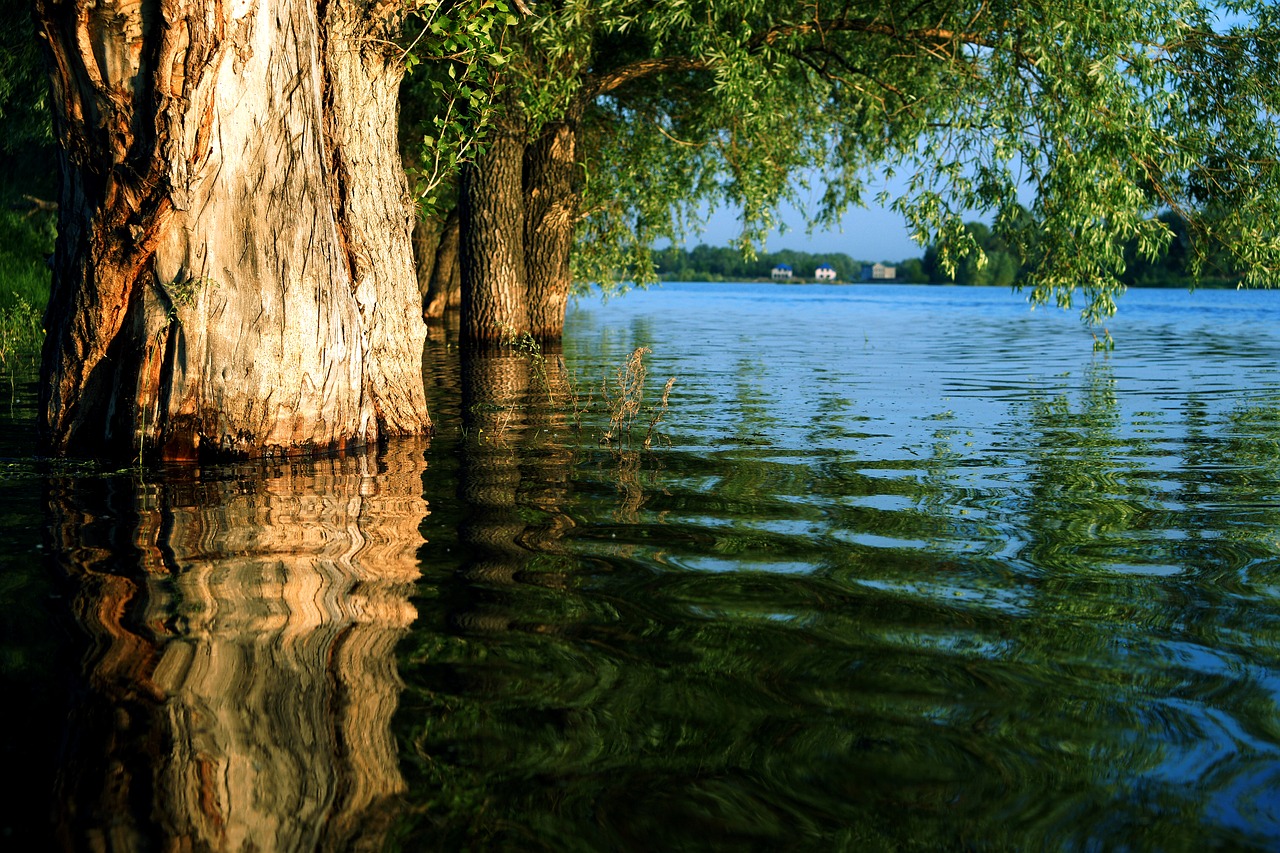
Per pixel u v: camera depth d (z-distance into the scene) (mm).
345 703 2461
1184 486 5281
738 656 2795
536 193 17219
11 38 15031
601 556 3846
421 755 2209
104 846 1851
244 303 5750
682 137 18000
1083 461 6035
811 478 5480
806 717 2410
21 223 20734
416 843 1873
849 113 16156
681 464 5930
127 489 5020
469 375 11891
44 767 2133
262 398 5879
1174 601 3311
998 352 16297
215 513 4512
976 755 2227
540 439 6945
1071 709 2455
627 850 1853
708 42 12547
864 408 8727
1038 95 12289
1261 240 12555
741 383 11023
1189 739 2303
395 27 6832
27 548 3859
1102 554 3906
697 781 2107
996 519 4508
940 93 13086
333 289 6168
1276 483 5371
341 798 2021
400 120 19016
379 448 6477
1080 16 11641
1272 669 2717
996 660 2777
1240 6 12977
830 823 1940
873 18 14141
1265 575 3623
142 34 5098
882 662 2758
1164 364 13844
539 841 1876
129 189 5410
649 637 2943
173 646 2820
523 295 16641
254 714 2391
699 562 3768
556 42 12336
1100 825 1935
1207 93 13125
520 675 2646
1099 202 11617
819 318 32656
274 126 5680
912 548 3994
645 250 20438
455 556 3824
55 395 5926
